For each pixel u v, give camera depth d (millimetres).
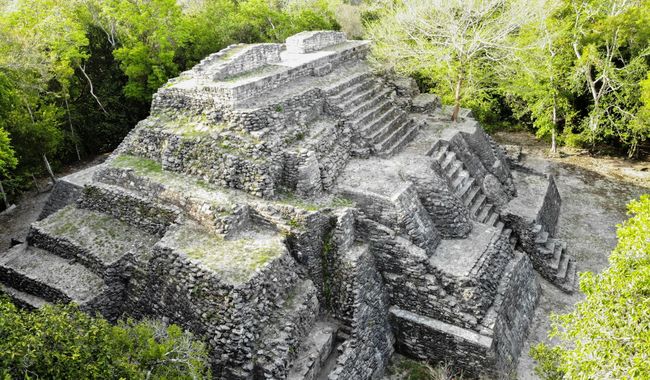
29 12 26953
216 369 11930
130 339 9594
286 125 16469
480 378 13688
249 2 32250
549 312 16547
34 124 22969
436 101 24766
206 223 14125
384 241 14531
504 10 25312
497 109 33062
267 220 14242
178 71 29719
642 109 24688
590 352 8766
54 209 19297
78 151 28594
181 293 12719
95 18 29281
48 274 14625
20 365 7836
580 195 24500
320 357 12852
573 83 26422
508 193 20797
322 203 14977
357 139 17984
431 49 23328
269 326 12430
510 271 15461
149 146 17266
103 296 14000
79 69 28656
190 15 33500
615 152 29422
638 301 8797
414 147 19219
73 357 8039
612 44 26297
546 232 19250
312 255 14062
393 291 14859
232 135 15461
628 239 9633
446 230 15883
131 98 29453
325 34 23344
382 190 15273
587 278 9805
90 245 14961
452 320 13984
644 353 8039
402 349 15055
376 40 25578
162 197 15281
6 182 23859
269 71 18406
